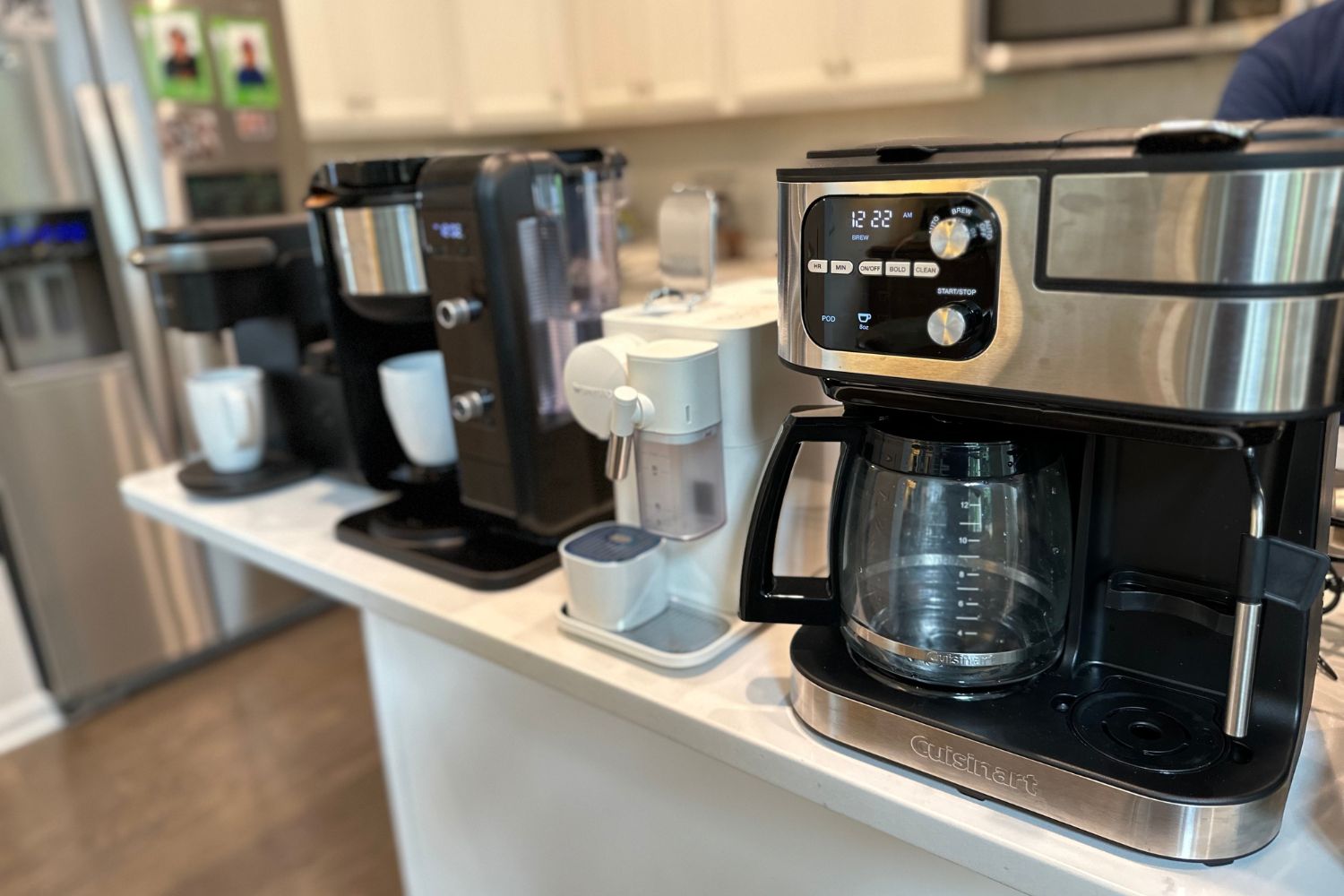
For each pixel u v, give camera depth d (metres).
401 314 1.07
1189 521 0.61
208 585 2.32
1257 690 0.59
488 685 1.05
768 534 0.70
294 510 1.27
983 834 0.59
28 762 1.99
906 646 0.65
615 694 0.78
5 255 1.93
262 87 2.24
